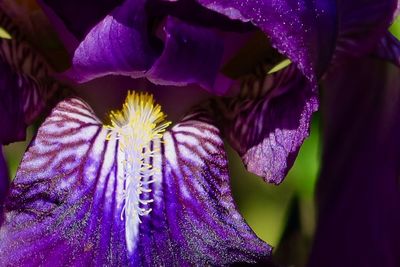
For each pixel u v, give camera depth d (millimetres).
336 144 408
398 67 395
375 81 403
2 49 363
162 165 364
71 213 355
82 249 353
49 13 368
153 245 357
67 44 371
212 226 359
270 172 364
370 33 389
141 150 362
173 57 353
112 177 360
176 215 360
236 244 357
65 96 369
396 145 400
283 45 344
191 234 358
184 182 363
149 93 370
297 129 357
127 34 350
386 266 398
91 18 363
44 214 353
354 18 382
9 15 366
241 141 372
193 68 357
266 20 344
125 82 370
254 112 370
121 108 370
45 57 372
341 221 400
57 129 362
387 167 401
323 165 408
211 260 356
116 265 354
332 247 400
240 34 369
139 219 358
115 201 359
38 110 368
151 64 354
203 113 372
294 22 349
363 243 399
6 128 362
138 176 359
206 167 364
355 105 406
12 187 354
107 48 351
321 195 406
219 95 374
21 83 365
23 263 349
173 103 372
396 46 396
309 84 352
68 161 359
